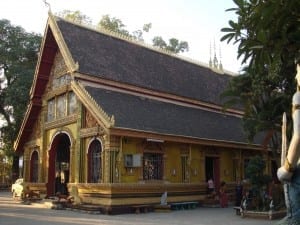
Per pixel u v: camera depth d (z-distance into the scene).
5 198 35.62
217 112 35.16
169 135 24.61
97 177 24.08
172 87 31.92
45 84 31.31
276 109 19.53
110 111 23.33
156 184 24.44
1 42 48.09
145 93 28.91
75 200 24.84
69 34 27.75
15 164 53.00
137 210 22.62
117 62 29.09
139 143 24.17
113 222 17.66
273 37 5.13
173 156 26.25
